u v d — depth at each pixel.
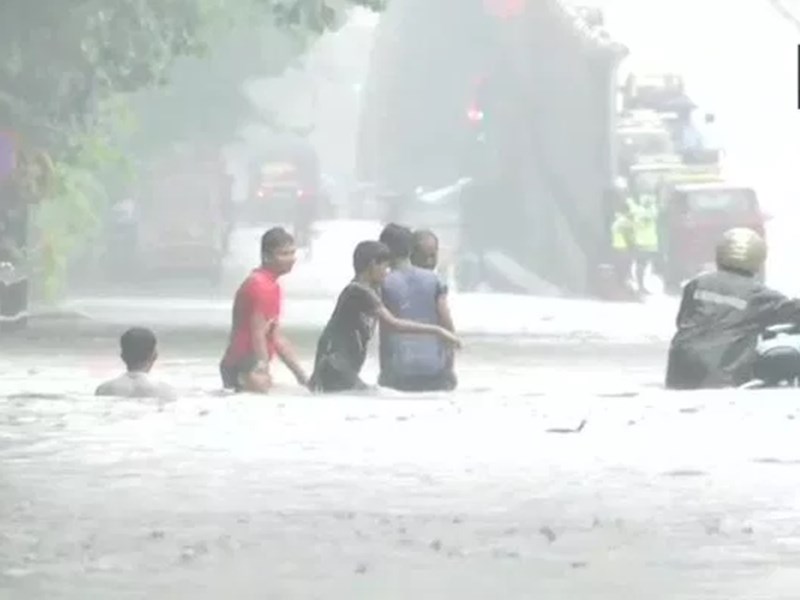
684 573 22.28
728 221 169.88
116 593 20.89
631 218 172.50
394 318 54.78
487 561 23.23
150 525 26.44
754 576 22.02
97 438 39.50
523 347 90.69
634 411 46.59
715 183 174.38
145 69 122.44
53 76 120.31
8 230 117.56
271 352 55.09
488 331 109.81
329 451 36.88
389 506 28.61
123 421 43.59
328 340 53.66
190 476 32.59
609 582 21.64
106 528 26.09
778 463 34.69
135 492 30.36
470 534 25.55
